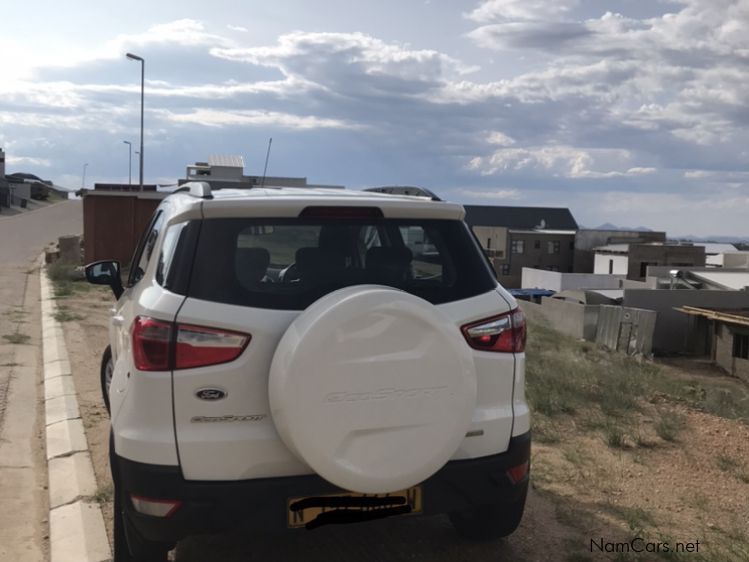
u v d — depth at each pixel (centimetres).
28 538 434
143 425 306
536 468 535
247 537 414
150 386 303
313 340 292
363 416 299
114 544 360
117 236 2189
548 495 483
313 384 292
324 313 294
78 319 1266
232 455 303
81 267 2034
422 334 306
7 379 833
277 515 309
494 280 358
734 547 407
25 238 3778
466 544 407
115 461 338
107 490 479
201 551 399
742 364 2936
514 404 348
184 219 328
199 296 308
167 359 302
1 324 1219
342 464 298
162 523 304
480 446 335
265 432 306
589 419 685
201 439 301
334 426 296
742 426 695
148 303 318
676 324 3791
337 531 423
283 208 327
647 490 500
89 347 1016
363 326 298
